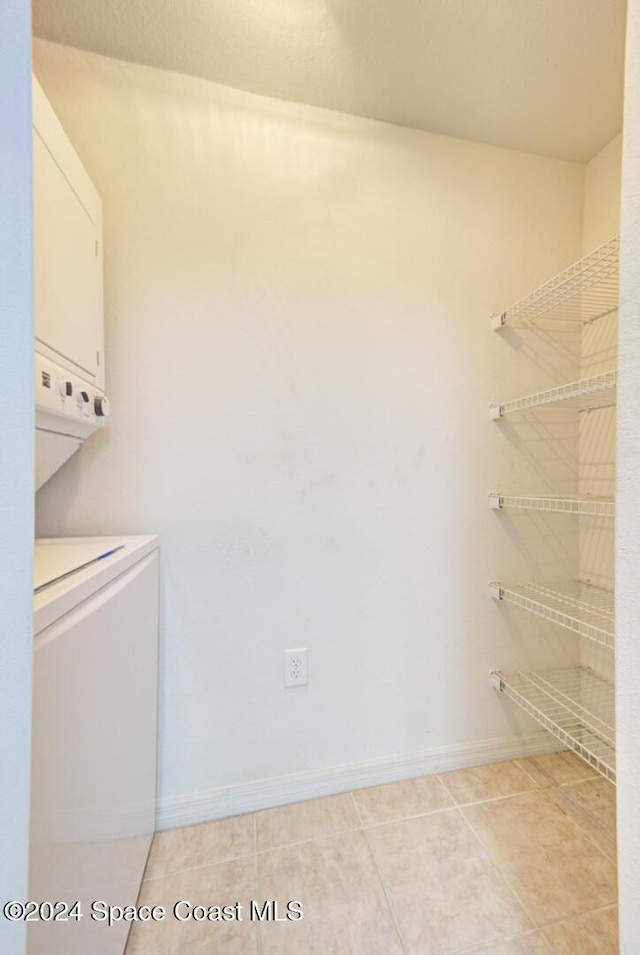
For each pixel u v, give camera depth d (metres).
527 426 1.38
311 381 1.18
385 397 1.25
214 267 1.10
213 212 1.10
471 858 0.98
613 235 1.31
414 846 1.02
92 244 0.91
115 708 0.69
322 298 1.18
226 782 1.13
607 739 1.14
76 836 0.53
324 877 0.94
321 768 1.20
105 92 1.02
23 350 0.40
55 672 0.47
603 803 1.17
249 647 1.15
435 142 1.27
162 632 1.09
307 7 0.90
